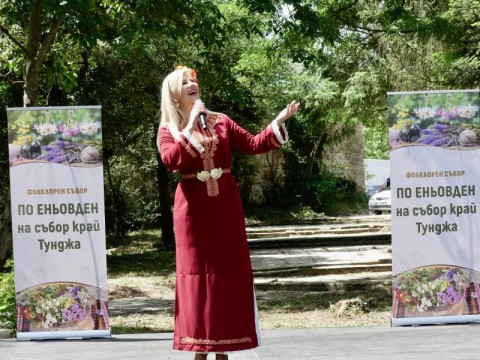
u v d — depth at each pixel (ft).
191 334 13.93
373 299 37.76
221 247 13.80
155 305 39.86
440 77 53.62
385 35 47.73
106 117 60.23
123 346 21.25
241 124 72.74
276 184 107.04
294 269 51.42
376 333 21.63
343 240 71.26
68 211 22.82
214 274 13.79
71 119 22.68
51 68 46.26
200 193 13.82
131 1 37.76
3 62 45.68
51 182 22.75
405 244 22.71
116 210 79.82
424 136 22.45
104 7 43.83
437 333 21.13
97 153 22.80
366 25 51.70
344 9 45.65
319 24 38.58
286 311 36.09
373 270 51.96
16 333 24.93
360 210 109.81
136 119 62.69
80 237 22.90
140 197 84.64
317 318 33.68
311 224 94.32
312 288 45.16
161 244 74.23
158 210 87.20
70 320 23.04
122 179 81.61
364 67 63.93
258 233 80.48
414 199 22.61
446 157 22.53
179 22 39.65
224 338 13.78
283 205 106.11
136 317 35.01
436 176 22.58
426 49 56.70
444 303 22.84
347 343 20.11
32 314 22.95
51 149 22.70
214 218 13.78
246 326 13.92
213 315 13.79
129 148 71.67
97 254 22.98
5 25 42.91
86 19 34.24
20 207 22.75
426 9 51.21
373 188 142.00
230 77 42.70
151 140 70.90
